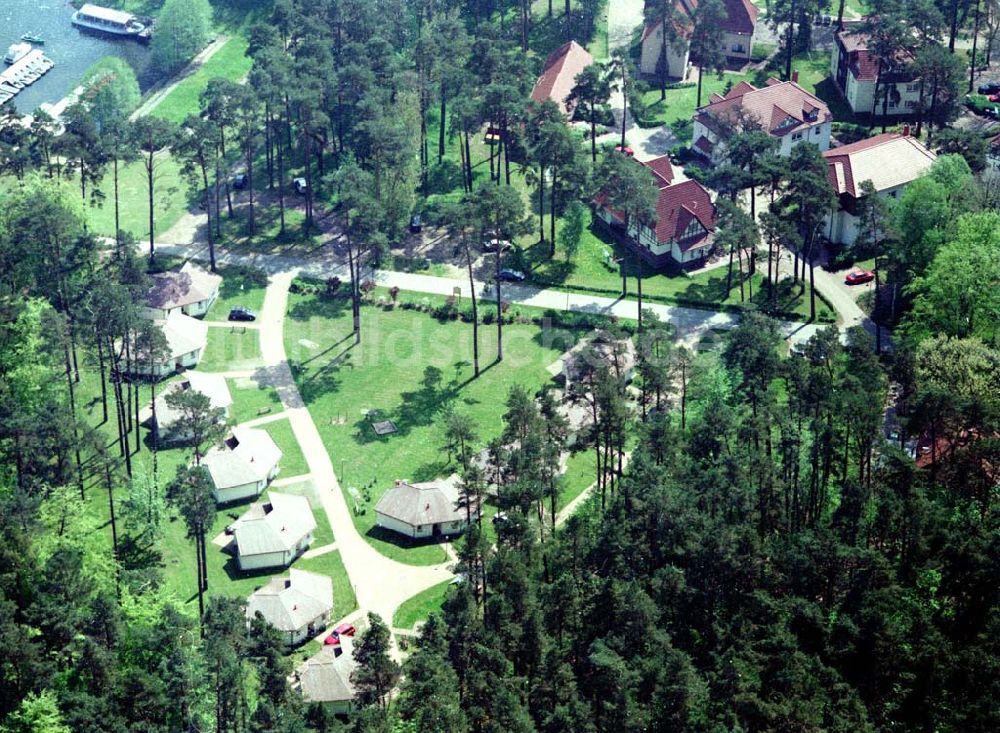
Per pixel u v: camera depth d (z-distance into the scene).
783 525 198.25
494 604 177.88
